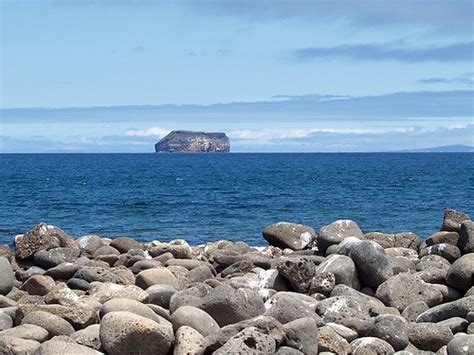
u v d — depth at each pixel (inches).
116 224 1574.8
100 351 438.6
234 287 547.2
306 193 2508.6
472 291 575.5
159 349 437.1
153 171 4566.9
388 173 4156.0
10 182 3152.1
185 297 516.1
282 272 605.0
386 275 613.0
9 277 615.5
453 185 2979.8
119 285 567.8
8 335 452.8
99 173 4200.3
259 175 3932.1
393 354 462.0
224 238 1343.5
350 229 766.5
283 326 449.7
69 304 509.4
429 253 755.4
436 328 486.9
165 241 1307.8
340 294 572.1
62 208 1929.1
